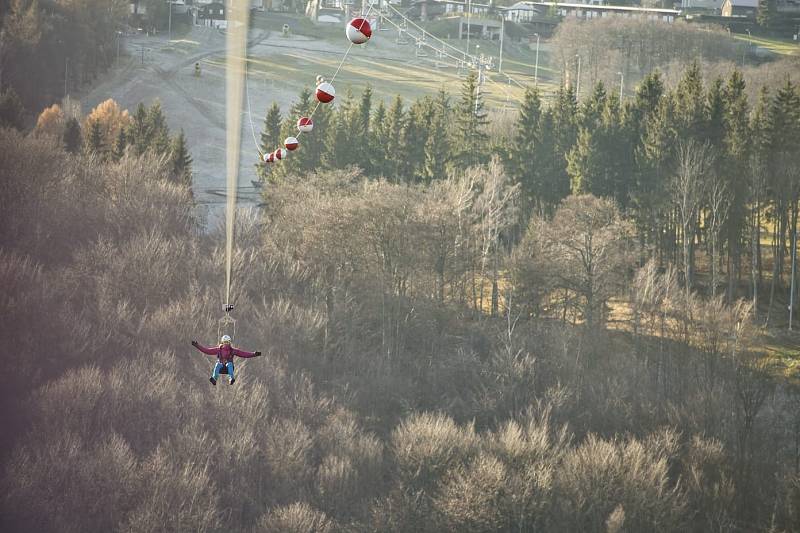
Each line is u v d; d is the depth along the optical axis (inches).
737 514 4751.5
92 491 4106.8
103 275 5841.5
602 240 6525.6
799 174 7500.0
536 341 6112.2
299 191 7554.1
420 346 6210.6
